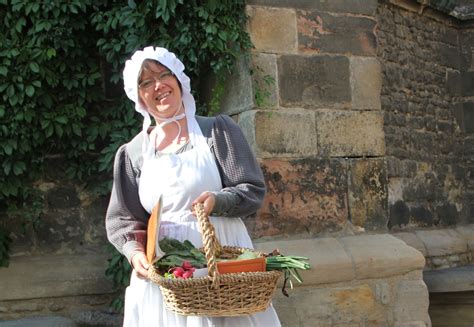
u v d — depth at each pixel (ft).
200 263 7.82
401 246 15.53
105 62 16.84
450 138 22.03
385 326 15.12
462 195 22.33
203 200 7.93
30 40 15.61
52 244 16.75
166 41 15.01
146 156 8.61
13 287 15.98
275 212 15.03
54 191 16.80
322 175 15.47
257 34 15.14
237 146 8.54
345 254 14.98
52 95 16.15
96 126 16.48
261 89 15.01
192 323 7.93
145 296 8.34
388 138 18.97
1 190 15.92
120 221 8.77
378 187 16.08
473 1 22.53
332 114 15.66
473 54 22.47
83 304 16.51
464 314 18.34
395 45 19.71
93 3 15.76
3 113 15.44
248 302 7.39
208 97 16.07
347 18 16.02
